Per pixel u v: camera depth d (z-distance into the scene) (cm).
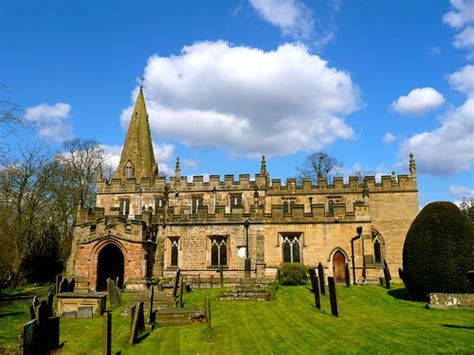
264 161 4934
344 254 3509
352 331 1647
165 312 2011
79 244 3359
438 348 1352
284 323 1897
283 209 3647
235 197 4878
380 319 1892
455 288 2219
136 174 5912
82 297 2267
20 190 4303
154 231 3725
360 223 3541
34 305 1866
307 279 3172
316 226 3581
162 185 4984
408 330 1600
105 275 3566
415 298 2400
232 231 3659
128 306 2302
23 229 4244
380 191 4584
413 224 2434
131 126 6203
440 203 2373
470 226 2311
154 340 1705
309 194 4766
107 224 3356
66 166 5466
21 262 4244
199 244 3675
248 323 1936
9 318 2147
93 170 5825
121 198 5009
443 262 2262
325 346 1464
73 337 1784
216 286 3288
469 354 1299
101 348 1619
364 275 3412
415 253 2367
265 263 3556
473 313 1955
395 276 4344
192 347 1597
